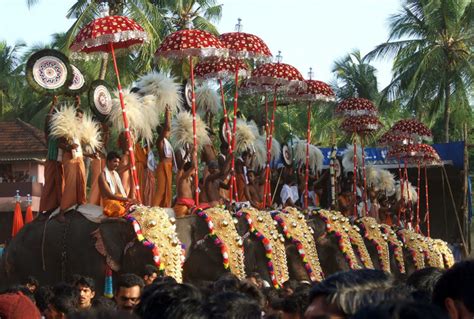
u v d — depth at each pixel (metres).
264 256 12.02
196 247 11.38
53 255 10.96
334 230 13.95
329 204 18.25
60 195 11.41
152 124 11.97
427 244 17.59
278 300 6.15
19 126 29.52
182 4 26.77
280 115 35.81
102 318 2.92
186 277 11.38
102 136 11.90
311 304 3.46
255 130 15.70
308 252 12.86
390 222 20.52
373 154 24.12
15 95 36.94
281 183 17.66
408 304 2.73
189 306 3.64
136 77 24.42
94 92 11.61
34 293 7.98
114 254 10.55
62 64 11.70
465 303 3.62
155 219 10.46
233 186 13.77
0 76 37.12
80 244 10.80
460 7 29.27
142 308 3.73
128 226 10.55
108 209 10.80
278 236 12.25
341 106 17.67
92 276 10.69
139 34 11.35
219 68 14.14
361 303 3.33
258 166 15.72
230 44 13.27
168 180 12.26
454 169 25.11
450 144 24.75
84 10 22.69
